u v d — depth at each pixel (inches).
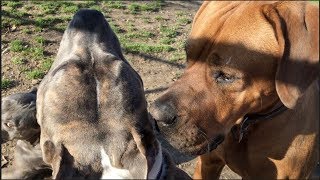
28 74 37.3
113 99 12.4
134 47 45.0
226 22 17.2
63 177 11.3
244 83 17.3
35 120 14.3
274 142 19.2
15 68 38.4
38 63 39.8
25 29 47.0
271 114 18.5
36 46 43.3
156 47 45.4
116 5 60.4
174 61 43.4
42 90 13.2
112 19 55.3
